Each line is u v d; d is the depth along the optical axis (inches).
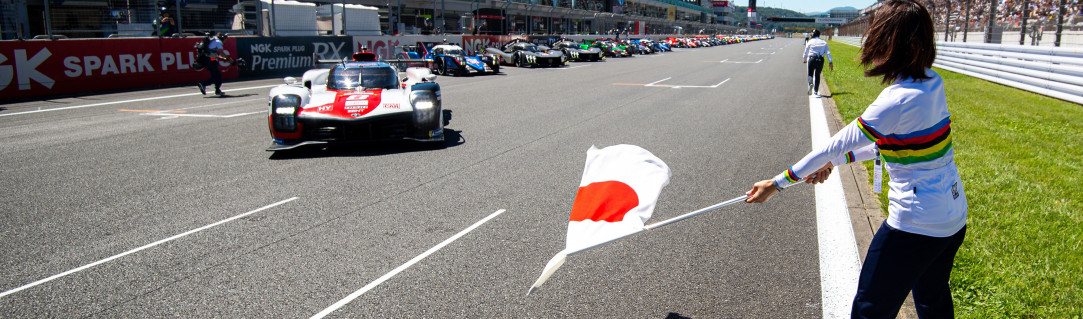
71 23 511.2
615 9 2517.2
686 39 2358.5
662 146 265.7
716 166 226.5
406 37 856.3
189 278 124.4
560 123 332.8
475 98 459.8
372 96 271.0
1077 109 355.9
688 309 111.5
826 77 624.4
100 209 170.6
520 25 1648.6
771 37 5880.9
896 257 74.2
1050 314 100.9
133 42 511.8
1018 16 610.5
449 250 140.2
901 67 69.7
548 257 136.0
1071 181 185.9
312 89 306.0
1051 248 128.4
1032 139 257.4
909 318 101.0
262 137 287.0
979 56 584.4
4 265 130.3
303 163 231.3
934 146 69.6
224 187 194.9
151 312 109.9
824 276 125.1
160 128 311.4
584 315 109.1
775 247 141.5
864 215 158.6
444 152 252.8
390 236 149.3
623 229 90.1
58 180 203.2
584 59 1144.8
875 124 70.1
